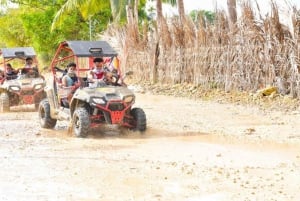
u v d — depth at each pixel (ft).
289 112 57.26
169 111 61.11
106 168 34.09
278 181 30.58
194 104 67.21
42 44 155.94
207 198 27.68
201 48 79.10
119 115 45.11
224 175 32.07
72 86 48.01
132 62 101.35
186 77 83.87
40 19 153.48
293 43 64.03
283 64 65.36
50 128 50.78
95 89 45.73
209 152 38.81
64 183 30.68
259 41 68.39
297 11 64.34
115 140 43.88
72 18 150.20
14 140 44.42
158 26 91.76
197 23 81.10
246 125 50.31
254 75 69.51
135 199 27.63
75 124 45.98
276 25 66.08
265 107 61.21
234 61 72.18
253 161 35.73
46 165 35.06
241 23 70.64
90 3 120.88
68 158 37.06
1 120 56.34
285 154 37.88
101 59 47.93
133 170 33.50
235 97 69.05
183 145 41.57
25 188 29.76
